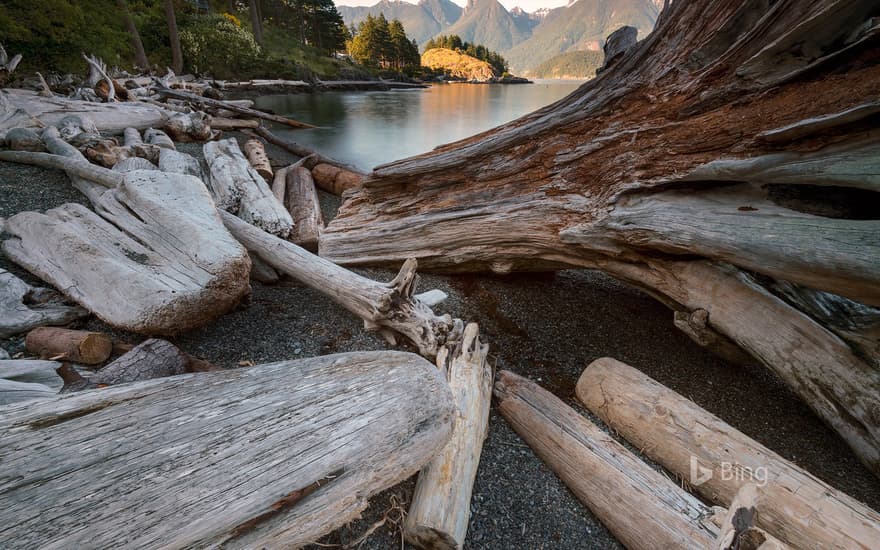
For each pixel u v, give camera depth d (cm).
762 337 247
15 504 106
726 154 265
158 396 147
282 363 174
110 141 634
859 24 226
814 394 230
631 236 293
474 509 199
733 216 245
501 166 402
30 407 133
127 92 1249
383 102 2531
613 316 381
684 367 312
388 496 187
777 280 267
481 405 237
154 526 109
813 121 214
